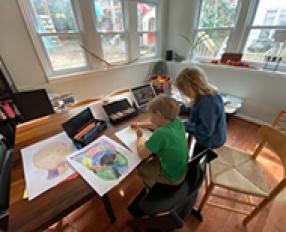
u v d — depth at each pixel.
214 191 1.38
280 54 2.06
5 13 1.61
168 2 2.94
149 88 1.43
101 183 0.65
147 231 0.85
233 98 2.36
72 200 0.58
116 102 1.23
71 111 1.27
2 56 1.73
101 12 2.30
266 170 1.54
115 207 1.24
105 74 2.67
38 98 1.88
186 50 3.08
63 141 0.91
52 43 2.07
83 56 2.41
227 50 2.57
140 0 2.58
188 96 1.07
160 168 0.93
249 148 1.86
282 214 1.19
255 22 2.18
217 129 1.08
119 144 0.88
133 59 2.99
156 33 3.19
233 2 2.27
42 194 0.60
